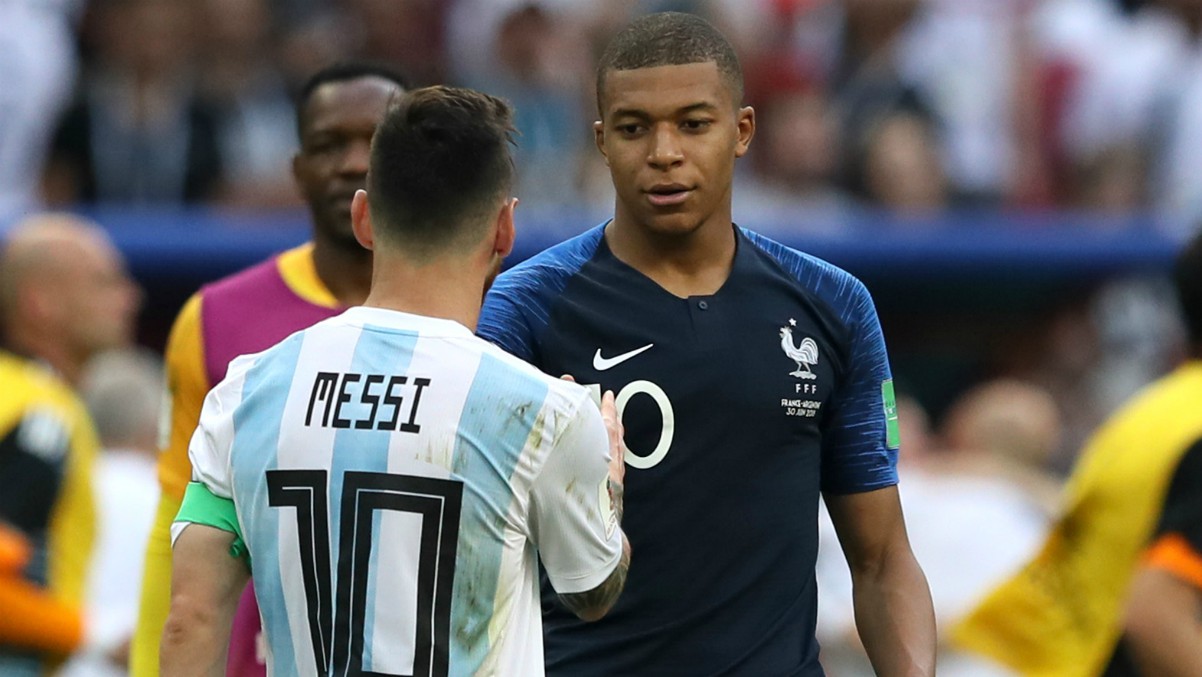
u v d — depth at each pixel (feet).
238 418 35.01
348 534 33.78
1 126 93.45
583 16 106.11
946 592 67.46
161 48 95.30
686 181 38.11
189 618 34.42
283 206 93.91
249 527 34.55
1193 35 114.52
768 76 104.12
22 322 64.44
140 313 84.74
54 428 57.26
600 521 35.01
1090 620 52.80
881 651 40.86
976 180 104.01
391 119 35.40
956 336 93.50
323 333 35.27
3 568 55.26
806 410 39.88
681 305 39.58
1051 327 94.48
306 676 34.17
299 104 50.55
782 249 41.29
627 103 38.27
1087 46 112.06
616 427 36.55
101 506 65.00
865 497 41.42
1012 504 69.10
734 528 39.17
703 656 39.01
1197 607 49.08
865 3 104.99
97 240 66.69
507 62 100.68
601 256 40.47
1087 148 110.32
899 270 91.66
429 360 34.50
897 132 100.89
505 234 36.09
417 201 34.91
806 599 40.29
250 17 99.66
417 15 104.63
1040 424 74.18
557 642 39.60
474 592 33.88
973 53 107.55
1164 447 50.21
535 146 99.81
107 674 64.34
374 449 33.96
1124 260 94.27
